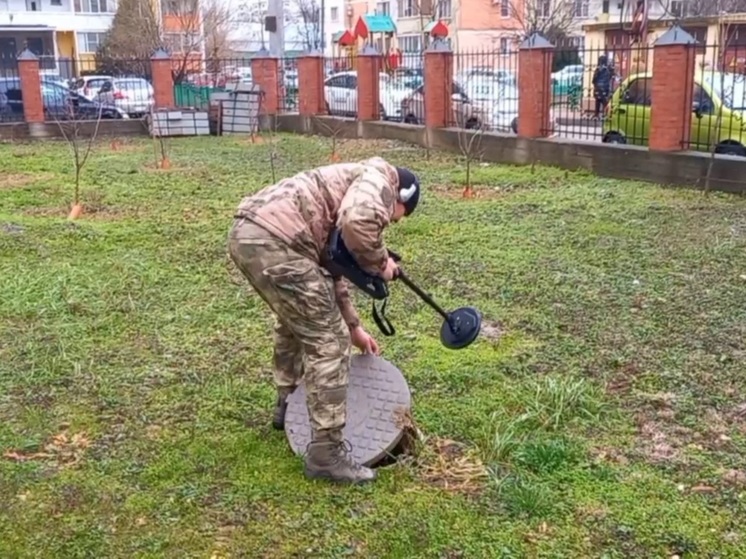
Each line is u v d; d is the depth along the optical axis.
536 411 3.93
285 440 3.67
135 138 19.27
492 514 3.06
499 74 16.12
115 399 4.17
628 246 7.48
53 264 6.93
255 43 56.69
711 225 8.35
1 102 20.50
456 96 16.17
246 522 3.02
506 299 5.90
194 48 34.59
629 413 3.97
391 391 3.54
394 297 5.93
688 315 5.47
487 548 2.85
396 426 3.43
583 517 3.04
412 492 3.21
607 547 2.86
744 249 7.27
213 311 5.66
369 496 3.18
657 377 4.41
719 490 3.24
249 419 3.92
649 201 9.83
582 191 10.64
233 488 3.25
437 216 9.05
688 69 10.84
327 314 3.13
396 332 5.17
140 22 35.53
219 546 2.88
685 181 10.89
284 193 3.07
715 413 3.97
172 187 11.45
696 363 4.61
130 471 3.43
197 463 3.47
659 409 4.02
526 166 13.27
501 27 42.22
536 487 3.19
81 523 3.04
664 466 3.43
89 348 4.95
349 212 2.90
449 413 3.94
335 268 3.11
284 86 21.33
